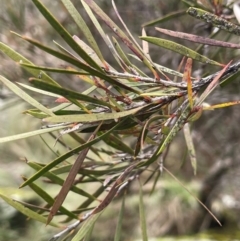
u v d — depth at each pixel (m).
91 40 0.38
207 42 0.40
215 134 1.24
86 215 0.42
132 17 0.90
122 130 0.41
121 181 0.42
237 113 1.07
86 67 0.36
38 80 0.35
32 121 1.29
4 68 0.78
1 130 1.57
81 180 0.46
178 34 0.40
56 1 0.91
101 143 0.75
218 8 0.47
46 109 0.37
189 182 1.60
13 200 0.40
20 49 0.86
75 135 0.46
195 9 0.40
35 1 0.34
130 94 0.40
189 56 0.40
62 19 0.88
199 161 1.49
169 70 0.41
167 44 0.40
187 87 0.38
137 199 1.72
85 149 0.38
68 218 0.44
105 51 0.93
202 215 1.60
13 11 0.87
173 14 0.50
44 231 1.79
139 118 0.39
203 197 1.56
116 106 0.38
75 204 1.67
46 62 0.86
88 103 0.39
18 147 1.84
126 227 1.71
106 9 0.90
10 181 2.08
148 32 0.86
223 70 0.38
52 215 0.38
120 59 0.40
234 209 1.56
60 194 0.38
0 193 0.40
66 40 0.35
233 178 1.42
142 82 0.40
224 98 0.88
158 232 1.63
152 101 0.39
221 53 0.57
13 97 0.81
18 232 1.93
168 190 1.62
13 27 0.87
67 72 0.36
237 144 1.17
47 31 0.92
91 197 0.45
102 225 1.74
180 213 1.63
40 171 0.37
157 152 0.39
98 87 0.38
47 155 1.71
